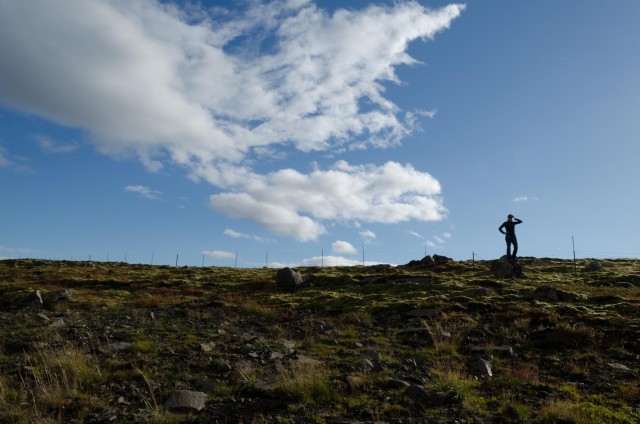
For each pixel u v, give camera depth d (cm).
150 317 2014
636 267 3741
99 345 1327
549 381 1087
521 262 4138
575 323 1633
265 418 808
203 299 2781
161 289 3328
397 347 1445
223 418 812
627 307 1880
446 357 1294
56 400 853
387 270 3962
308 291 3080
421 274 3203
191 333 1612
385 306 2195
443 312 1931
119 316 2012
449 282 2795
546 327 1606
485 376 1112
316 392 928
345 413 835
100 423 783
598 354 1308
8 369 1082
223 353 1301
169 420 790
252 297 2939
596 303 2053
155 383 996
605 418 811
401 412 839
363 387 980
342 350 1366
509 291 2400
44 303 2434
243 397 920
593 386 1046
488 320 1780
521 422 802
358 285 3206
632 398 952
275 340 1547
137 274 4484
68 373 1024
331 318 2055
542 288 2242
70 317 1955
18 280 3828
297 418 809
